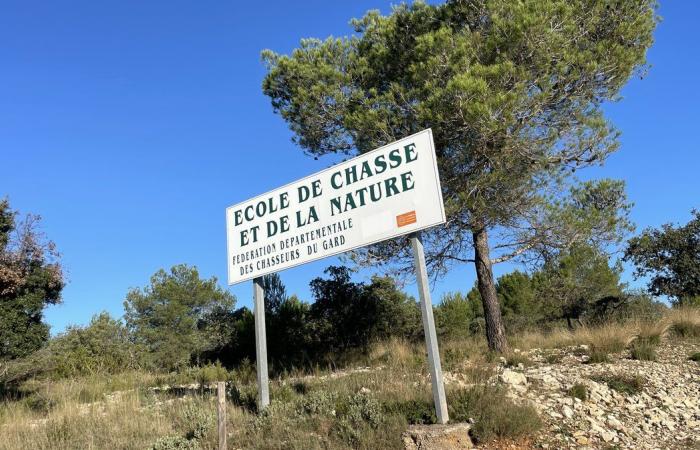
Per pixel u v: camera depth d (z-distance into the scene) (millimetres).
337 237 8336
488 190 11883
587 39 11984
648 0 12227
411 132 11961
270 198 9367
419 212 7484
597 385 8391
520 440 6520
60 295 12234
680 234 21844
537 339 13922
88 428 8281
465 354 12117
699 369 9594
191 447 6922
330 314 18812
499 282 30766
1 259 11117
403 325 19562
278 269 8977
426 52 11031
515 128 11031
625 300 21719
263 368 8750
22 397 12789
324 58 13711
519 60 11039
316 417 7402
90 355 20562
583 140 12328
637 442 6652
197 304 31422
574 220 12734
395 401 7453
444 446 6262
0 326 10727
